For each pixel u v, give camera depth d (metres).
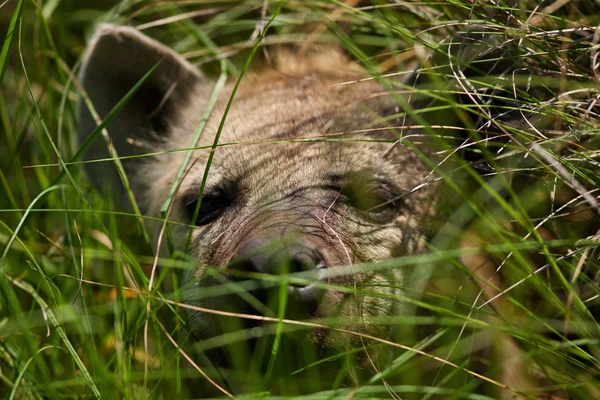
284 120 6.62
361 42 8.03
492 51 6.20
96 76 7.32
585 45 6.19
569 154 6.10
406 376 5.95
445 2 6.77
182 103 7.68
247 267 5.38
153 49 7.36
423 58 6.50
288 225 5.62
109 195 7.55
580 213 6.22
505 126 5.90
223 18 9.16
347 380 5.99
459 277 6.28
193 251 6.46
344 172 6.20
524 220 5.76
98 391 5.58
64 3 9.83
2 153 9.08
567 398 5.88
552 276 6.31
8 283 6.28
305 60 8.01
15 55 9.97
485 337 6.15
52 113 8.73
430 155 6.52
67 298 7.10
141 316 5.92
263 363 5.65
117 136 7.57
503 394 5.94
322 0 7.81
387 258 6.05
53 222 8.12
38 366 6.00
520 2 6.21
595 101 5.87
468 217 6.25
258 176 6.33
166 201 6.44
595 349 5.61
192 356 6.33
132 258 6.37
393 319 5.59
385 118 6.14
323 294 5.39
